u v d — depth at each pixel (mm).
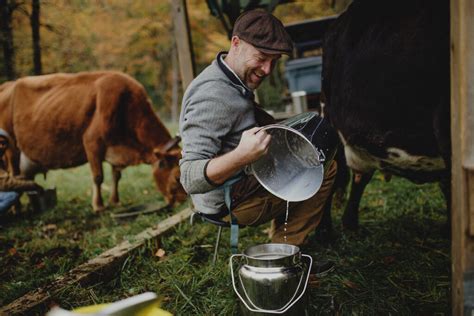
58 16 8891
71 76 5613
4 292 2949
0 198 4688
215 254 2973
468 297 1769
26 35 8445
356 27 3045
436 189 4625
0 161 4891
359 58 2869
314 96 6414
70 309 2646
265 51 2189
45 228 4570
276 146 2275
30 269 3400
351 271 2895
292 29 6906
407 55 2459
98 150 5312
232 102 2277
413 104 2490
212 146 2240
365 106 2816
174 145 5117
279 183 2195
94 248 3795
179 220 4023
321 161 2068
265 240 3561
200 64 17422
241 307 2188
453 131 1769
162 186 5086
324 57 3496
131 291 2865
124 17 12656
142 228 4199
